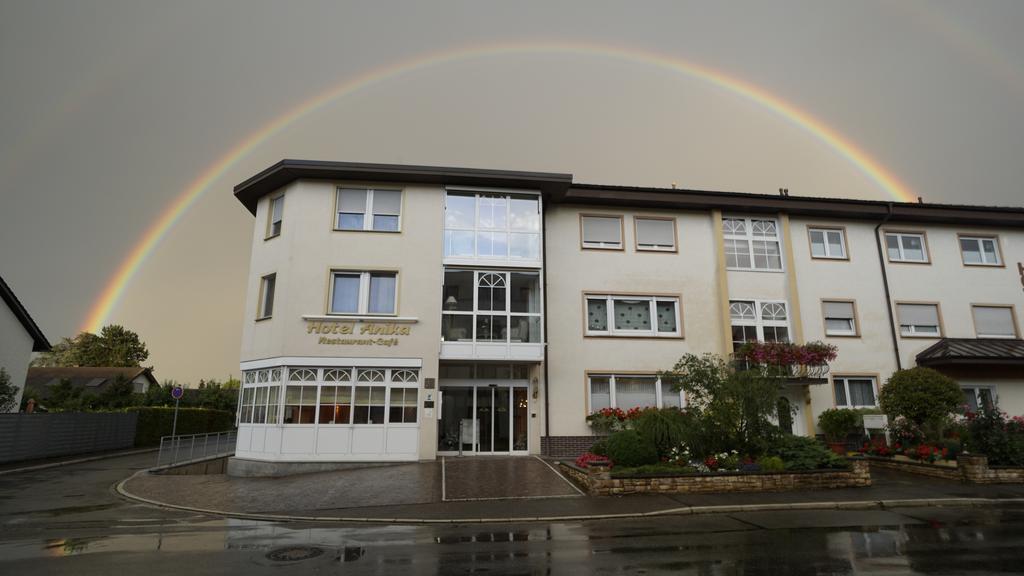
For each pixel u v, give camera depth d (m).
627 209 20.38
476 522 9.95
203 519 10.51
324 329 16.92
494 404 18.28
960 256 22.06
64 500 13.05
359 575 6.62
